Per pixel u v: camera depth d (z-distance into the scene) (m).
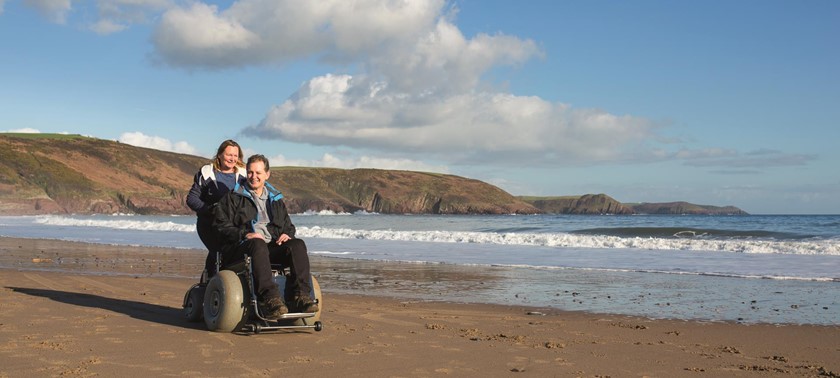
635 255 18.08
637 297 10.05
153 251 19.61
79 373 4.55
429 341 6.13
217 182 6.80
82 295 9.30
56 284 10.89
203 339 5.87
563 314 8.36
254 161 6.41
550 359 5.41
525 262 16.33
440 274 13.57
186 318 6.93
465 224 57.66
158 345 5.58
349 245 23.06
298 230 30.81
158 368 4.75
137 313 7.52
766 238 26.27
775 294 10.37
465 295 10.31
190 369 4.73
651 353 5.79
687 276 13.01
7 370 4.61
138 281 11.59
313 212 179.38
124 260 16.38
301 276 6.24
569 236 23.31
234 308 6.07
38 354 5.15
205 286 6.80
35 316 7.15
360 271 14.21
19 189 121.12
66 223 47.88
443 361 5.22
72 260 16.31
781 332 7.07
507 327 7.24
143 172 152.25
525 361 5.30
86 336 5.95
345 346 5.76
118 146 159.62
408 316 7.98
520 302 9.50
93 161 147.12
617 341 6.42
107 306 8.15
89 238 27.33
